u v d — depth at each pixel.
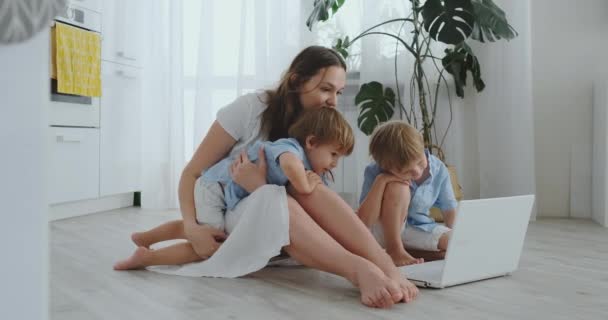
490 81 2.97
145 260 1.54
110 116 3.11
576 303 1.24
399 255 1.61
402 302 1.22
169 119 3.33
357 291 1.33
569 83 2.97
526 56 2.89
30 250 0.39
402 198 1.59
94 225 2.56
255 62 3.25
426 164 1.69
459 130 3.06
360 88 3.07
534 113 3.02
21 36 0.36
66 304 1.19
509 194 2.91
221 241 1.55
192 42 3.45
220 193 1.57
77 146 2.85
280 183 1.49
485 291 1.34
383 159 1.58
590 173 2.93
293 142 1.47
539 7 3.00
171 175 3.33
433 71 3.09
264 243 1.39
